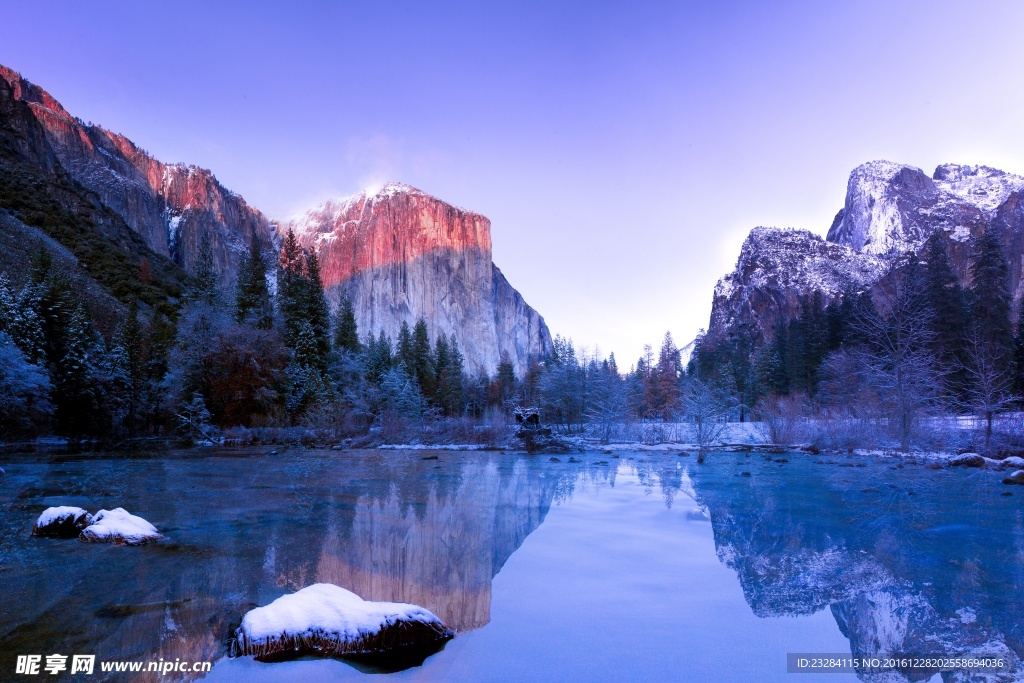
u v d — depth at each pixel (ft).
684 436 148.25
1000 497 51.39
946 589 23.82
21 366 121.08
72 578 22.89
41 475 61.05
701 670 15.75
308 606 17.71
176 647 16.33
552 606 20.94
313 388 166.81
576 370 200.34
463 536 33.24
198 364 150.41
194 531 33.04
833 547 31.42
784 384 255.70
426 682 14.65
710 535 34.17
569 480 62.85
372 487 54.85
